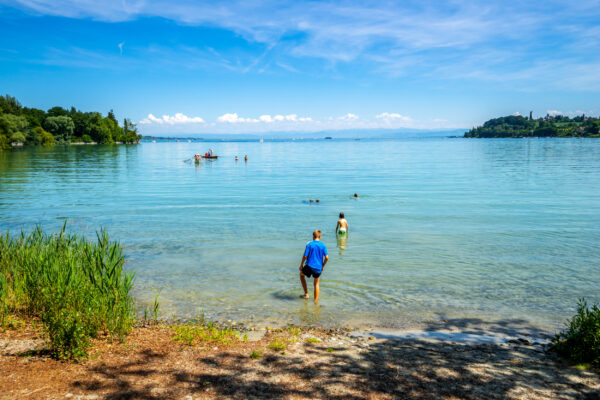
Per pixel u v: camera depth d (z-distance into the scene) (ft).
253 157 337.72
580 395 17.29
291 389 17.56
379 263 43.68
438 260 44.80
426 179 143.54
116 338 23.59
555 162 232.32
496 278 38.45
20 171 174.40
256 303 32.01
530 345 24.22
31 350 21.04
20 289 28.32
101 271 27.09
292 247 51.08
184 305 31.37
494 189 113.29
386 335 25.85
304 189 116.67
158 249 49.65
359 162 255.91
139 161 267.80
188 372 19.13
